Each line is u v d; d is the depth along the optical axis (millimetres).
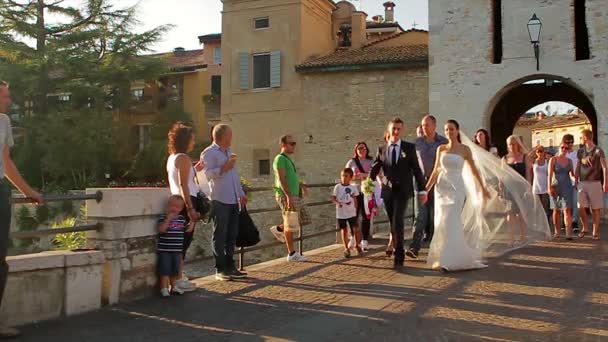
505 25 19984
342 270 8641
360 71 24062
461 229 8508
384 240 12367
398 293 7012
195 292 7234
